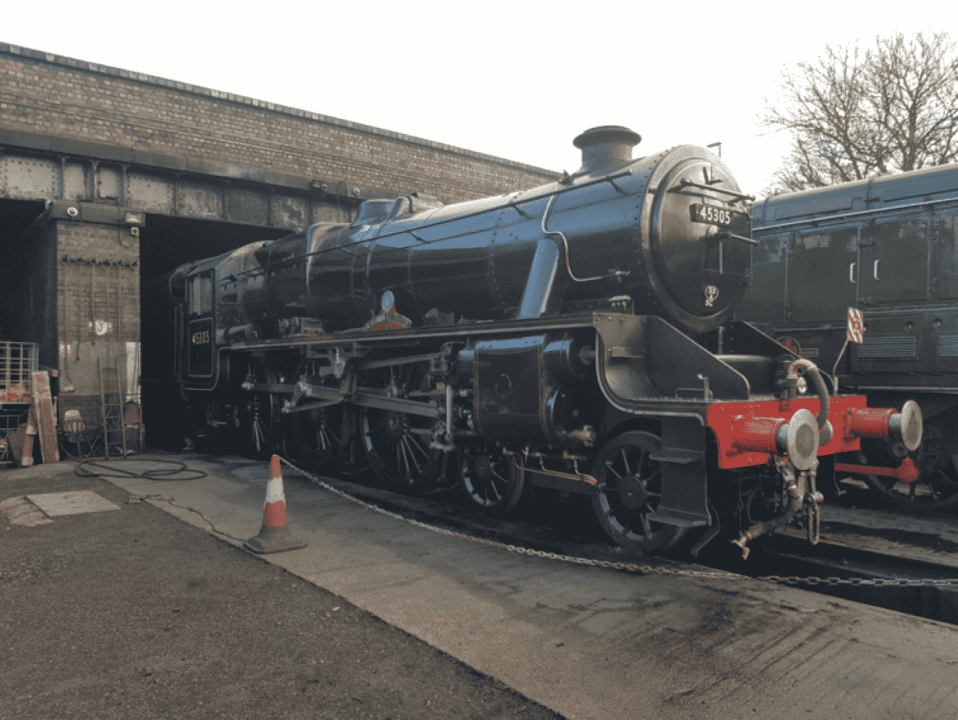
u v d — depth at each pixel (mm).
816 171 20266
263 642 3230
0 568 4430
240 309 10133
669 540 4449
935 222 6637
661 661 2975
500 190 16281
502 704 2637
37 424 9445
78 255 10375
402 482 7227
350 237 8117
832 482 5555
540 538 5242
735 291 5754
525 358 5156
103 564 4480
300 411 9188
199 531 5332
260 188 12375
